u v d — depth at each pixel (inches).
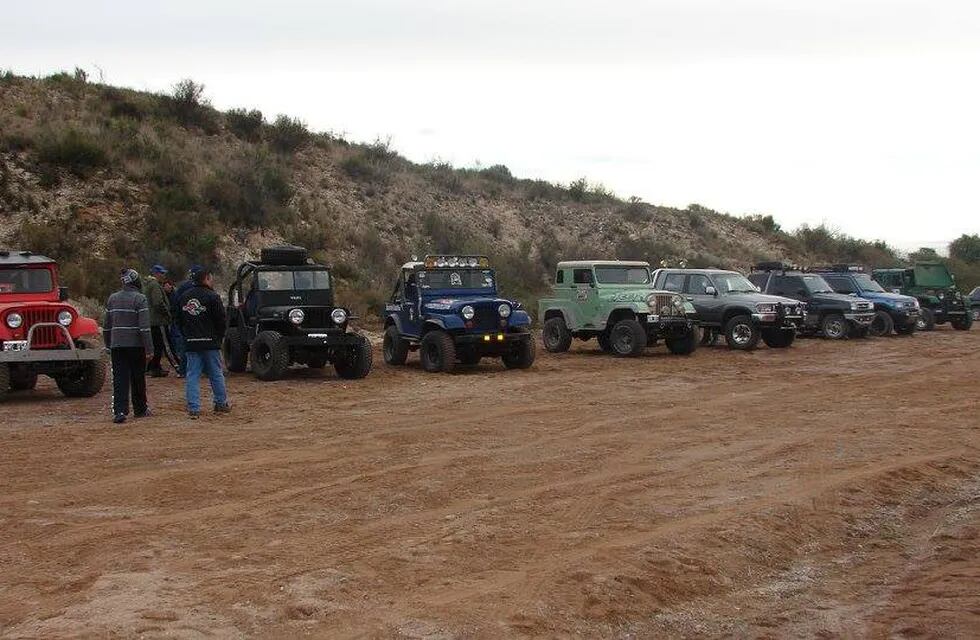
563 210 1911.9
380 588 262.7
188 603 247.3
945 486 396.5
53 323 581.9
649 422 523.5
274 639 227.5
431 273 786.8
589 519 333.4
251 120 1593.3
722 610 267.9
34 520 323.6
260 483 377.4
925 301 1288.1
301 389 652.1
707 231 2084.2
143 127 1423.5
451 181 1798.7
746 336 963.3
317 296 725.3
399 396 622.2
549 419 532.7
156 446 448.1
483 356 780.0
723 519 334.6
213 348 536.7
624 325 882.8
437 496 361.7
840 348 999.0
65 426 502.3
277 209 1349.7
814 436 482.0
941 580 291.9
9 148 1235.9
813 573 300.7
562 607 255.0
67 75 1542.8
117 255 1122.0
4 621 234.8
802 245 2250.2
